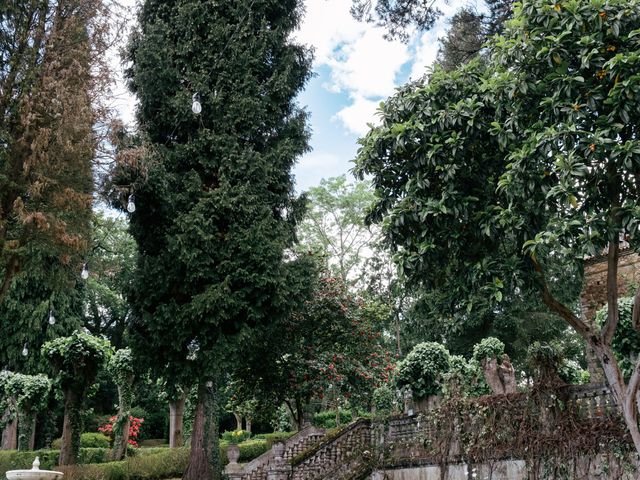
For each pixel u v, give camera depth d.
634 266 16.50
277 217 17.67
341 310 20.25
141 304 15.78
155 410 36.81
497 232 9.93
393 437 14.50
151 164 15.34
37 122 13.41
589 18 9.11
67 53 13.94
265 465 17.50
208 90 16.59
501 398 11.93
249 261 15.48
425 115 10.86
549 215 10.05
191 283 15.62
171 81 16.67
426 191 10.83
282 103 17.73
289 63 17.67
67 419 20.05
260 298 15.41
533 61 9.60
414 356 15.37
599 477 9.98
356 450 14.88
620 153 8.48
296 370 19.23
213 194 15.86
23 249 12.96
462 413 12.63
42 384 24.09
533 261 9.91
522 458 11.18
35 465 12.97
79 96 13.28
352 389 20.70
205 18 17.30
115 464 19.83
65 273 14.74
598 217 8.59
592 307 17.20
